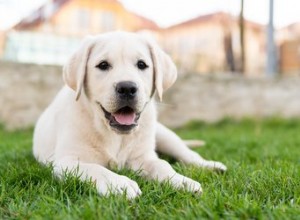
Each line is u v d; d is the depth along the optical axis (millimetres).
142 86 558
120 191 450
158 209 419
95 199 424
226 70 2105
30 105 1540
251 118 1771
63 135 607
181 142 760
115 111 540
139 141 616
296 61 3053
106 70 571
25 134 1294
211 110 1761
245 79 1839
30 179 520
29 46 2176
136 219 393
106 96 543
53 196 450
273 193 474
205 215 391
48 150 656
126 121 542
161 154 758
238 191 485
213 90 1784
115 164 606
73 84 596
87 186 472
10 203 436
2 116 1502
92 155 593
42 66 1583
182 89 1742
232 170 618
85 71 595
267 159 742
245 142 1013
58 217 379
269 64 2105
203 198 434
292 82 1882
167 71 630
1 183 505
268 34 2102
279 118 1760
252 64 3549
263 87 1846
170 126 1694
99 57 574
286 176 532
